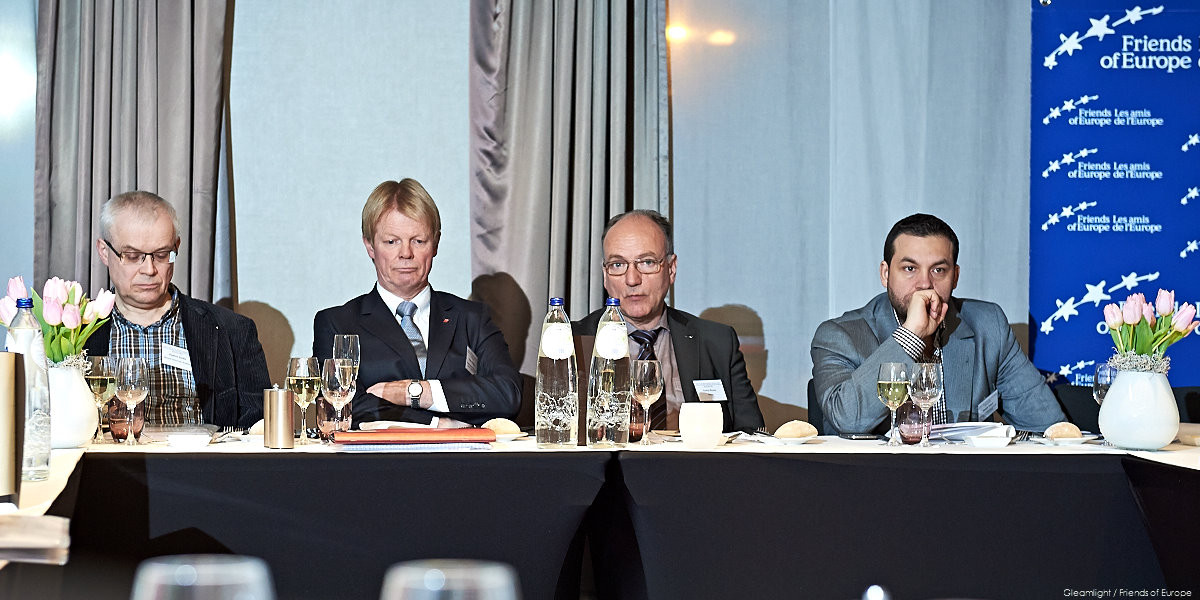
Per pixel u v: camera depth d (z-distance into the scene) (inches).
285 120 151.7
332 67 152.6
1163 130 154.2
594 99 147.9
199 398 115.9
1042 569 73.9
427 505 71.9
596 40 148.3
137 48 143.1
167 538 69.4
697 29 154.6
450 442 79.6
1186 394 123.6
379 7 153.3
